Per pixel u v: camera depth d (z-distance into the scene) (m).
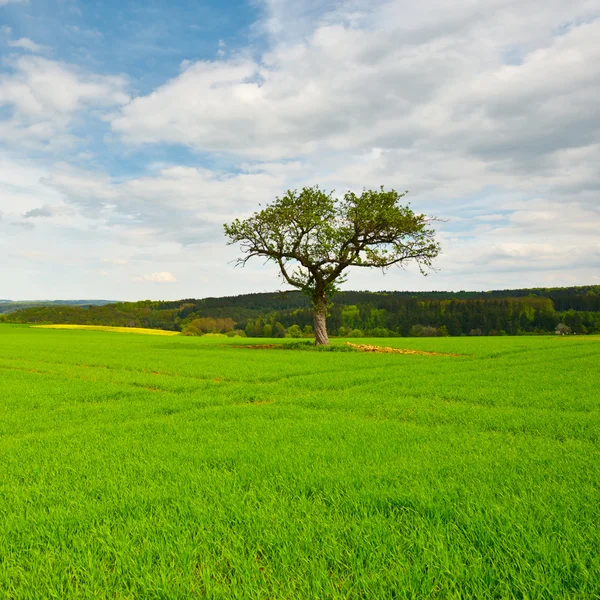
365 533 4.94
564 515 5.29
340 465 7.83
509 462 7.88
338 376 23.69
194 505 5.89
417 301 138.00
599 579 3.92
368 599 3.78
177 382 22.41
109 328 124.50
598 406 14.23
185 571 4.29
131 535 5.17
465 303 131.12
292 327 122.94
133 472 7.79
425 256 46.22
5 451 9.71
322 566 4.27
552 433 10.74
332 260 47.00
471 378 22.00
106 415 14.46
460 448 9.12
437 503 5.72
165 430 11.80
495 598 3.87
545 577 3.96
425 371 25.84
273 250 46.22
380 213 45.00
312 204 47.03
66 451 9.56
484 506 5.61
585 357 33.41
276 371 26.67
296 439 10.27
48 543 5.06
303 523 5.25
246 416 13.80
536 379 21.28
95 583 4.14
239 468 7.87
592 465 7.59
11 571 4.39
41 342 63.03
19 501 6.40
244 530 5.18
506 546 4.55
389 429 11.27
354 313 133.12
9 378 24.44
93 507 6.07
